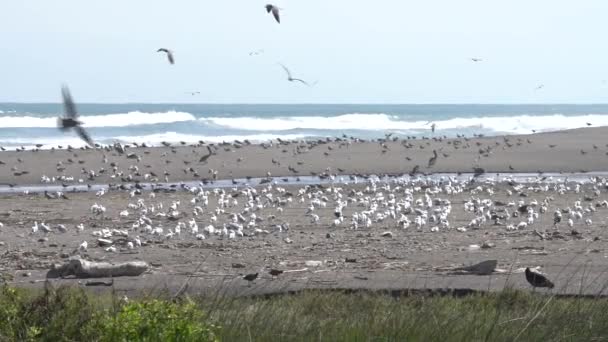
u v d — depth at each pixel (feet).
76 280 69.15
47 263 79.05
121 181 165.37
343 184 158.30
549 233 96.43
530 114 630.74
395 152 207.21
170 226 106.01
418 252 83.10
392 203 120.06
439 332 43.98
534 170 187.52
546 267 73.87
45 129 301.84
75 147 231.50
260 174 175.42
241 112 570.87
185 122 353.31
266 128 354.54
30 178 166.09
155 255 82.69
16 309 39.70
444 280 66.90
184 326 36.55
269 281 66.74
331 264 76.28
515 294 57.21
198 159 190.19
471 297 57.82
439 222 105.19
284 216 113.60
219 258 80.43
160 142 246.47
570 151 212.23
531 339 43.62
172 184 161.99
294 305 54.19
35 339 38.32
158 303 37.50
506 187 153.58
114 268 70.74
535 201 125.08
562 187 145.79
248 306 49.55
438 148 215.92
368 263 76.74
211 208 124.98
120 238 93.61
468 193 144.46
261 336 42.96
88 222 110.32
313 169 181.57
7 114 411.34
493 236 94.68
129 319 36.45
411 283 65.36
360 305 55.72
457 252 82.89
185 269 74.23
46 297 40.75
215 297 48.96
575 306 49.26
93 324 38.42
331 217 112.47
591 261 77.30
